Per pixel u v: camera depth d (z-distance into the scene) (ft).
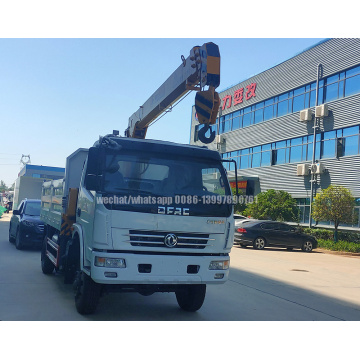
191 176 19.27
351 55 77.30
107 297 24.49
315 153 84.79
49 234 30.07
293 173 90.94
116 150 18.43
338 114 79.51
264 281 34.12
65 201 24.32
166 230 17.93
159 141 20.35
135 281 17.34
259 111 106.01
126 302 23.54
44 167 68.28
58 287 25.58
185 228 18.24
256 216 83.20
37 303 21.44
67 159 25.08
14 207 76.43
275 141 97.81
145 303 23.59
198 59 22.63
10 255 39.17
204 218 18.70
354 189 74.49
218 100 21.58
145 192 18.07
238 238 64.75
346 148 77.41
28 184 67.15
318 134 84.58
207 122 21.45
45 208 32.65
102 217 17.33
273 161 98.84
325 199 68.74
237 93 115.75
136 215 17.56
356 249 65.00
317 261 52.70
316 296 29.19
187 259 18.12
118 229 17.33
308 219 85.25
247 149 110.11
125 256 17.25
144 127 32.55
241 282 32.76
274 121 98.94
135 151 18.85
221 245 19.10
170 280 17.80
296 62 92.63
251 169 106.93
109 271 17.08
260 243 64.59
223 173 20.20
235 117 117.19
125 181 18.08
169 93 26.40
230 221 19.47
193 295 21.44
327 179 80.79
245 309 23.45
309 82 87.86
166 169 18.98
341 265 49.67
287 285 32.96
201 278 18.39
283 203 82.07
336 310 25.02
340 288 33.42
